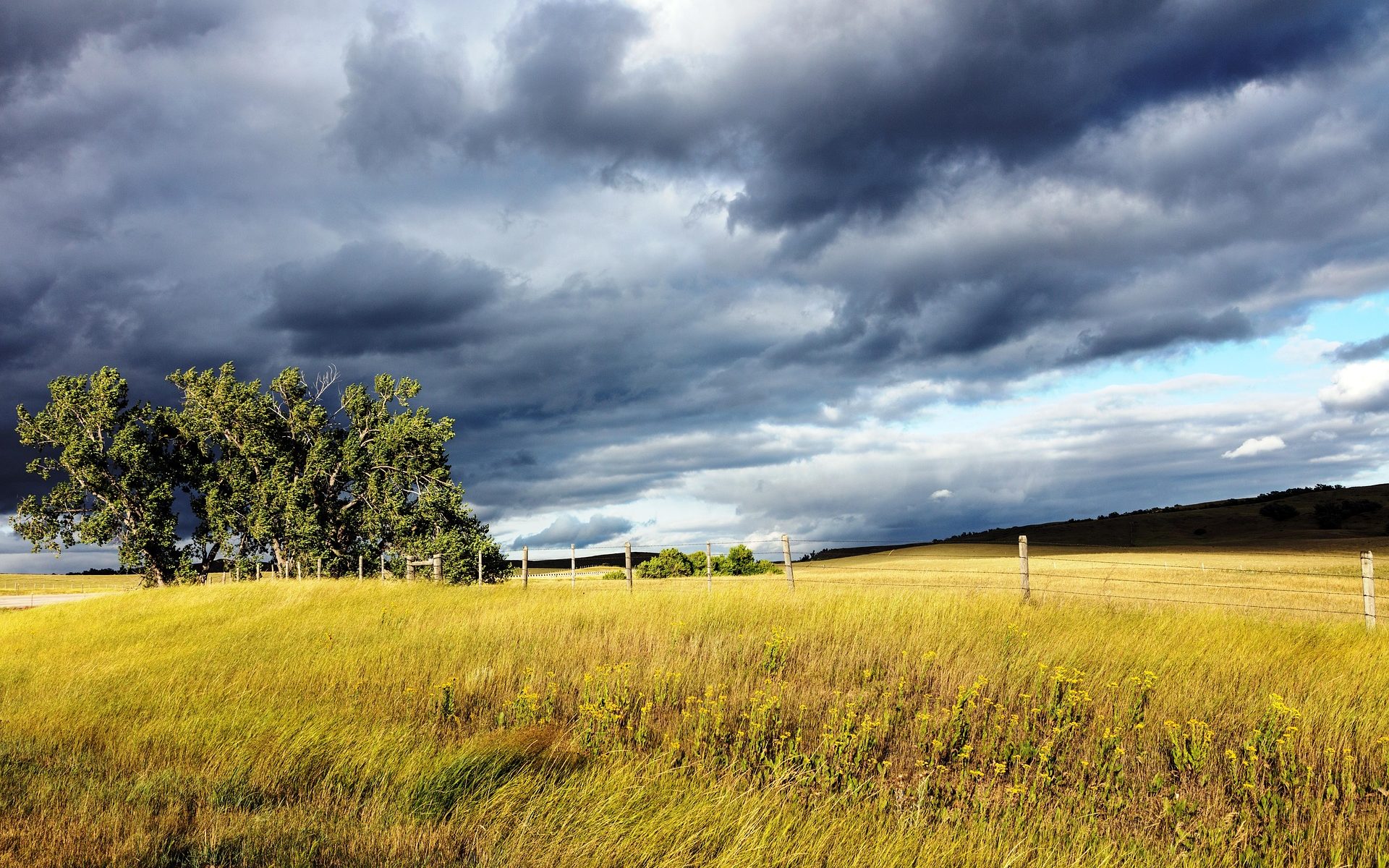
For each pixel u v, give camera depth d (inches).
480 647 431.8
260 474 2011.6
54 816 213.0
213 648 487.5
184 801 230.1
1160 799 227.3
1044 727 275.0
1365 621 451.5
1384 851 190.7
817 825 200.7
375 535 1867.6
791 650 389.4
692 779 240.2
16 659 535.8
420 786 233.6
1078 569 1891.0
